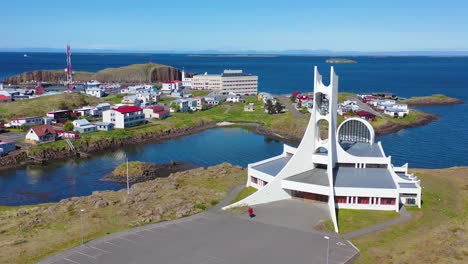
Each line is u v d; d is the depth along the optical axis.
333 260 60.41
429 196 91.56
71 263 59.56
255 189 95.19
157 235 69.25
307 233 70.00
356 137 107.50
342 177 86.56
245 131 195.50
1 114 198.25
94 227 72.69
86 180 120.38
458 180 107.94
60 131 162.38
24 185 115.88
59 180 120.44
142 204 85.00
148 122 198.75
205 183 102.25
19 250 63.59
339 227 72.50
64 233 70.25
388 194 80.19
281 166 96.50
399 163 137.50
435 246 64.38
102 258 61.00
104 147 159.75
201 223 74.50
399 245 65.38
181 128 194.12
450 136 176.38
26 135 154.62
